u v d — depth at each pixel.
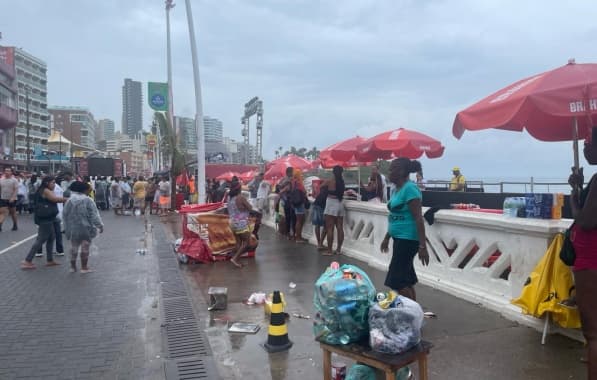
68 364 4.73
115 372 4.54
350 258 9.91
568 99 4.14
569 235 3.42
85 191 9.28
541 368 4.17
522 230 5.32
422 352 3.29
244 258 10.20
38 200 9.68
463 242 6.51
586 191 3.42
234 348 4.96
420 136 10.88
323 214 10.76
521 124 5.81
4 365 4.71
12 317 6.30
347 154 12.66
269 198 16.91
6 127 64.31
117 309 6.68
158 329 5.77
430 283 7.04
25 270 9.47
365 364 3.44
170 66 26.02
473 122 4.91
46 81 121.06
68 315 6.40
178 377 4.30
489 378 4.02
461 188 16.06
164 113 26.48
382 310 3.30
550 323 4.93
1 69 62.50
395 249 5.13
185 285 7.90
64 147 94.56
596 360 3.08
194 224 9.95
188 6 15.70
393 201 5.14
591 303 3.11
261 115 43.03
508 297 5.64
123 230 16.72
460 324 5.35
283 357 4.66
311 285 7.62
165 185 23.16
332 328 3.48
